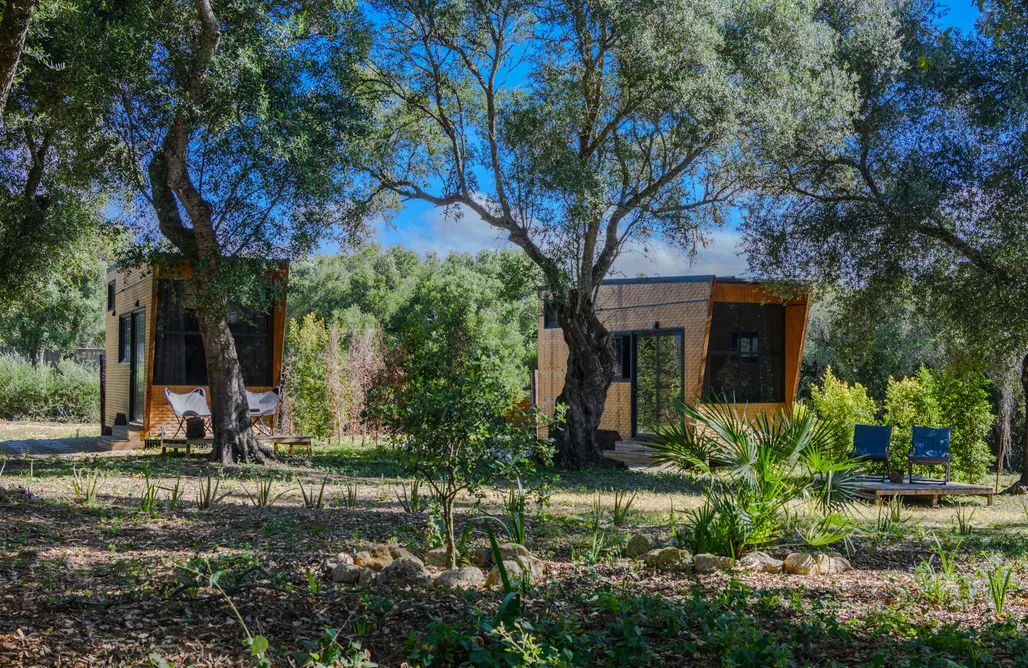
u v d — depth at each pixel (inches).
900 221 566.3
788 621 199.5
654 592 226.4
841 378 1062.4
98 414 1226.0
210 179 548.7
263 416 717.9
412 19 604.4
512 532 279.7
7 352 1459.2
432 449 231.3
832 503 290.4
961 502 538.9
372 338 911.7
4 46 273.4
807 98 581.0
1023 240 559.5
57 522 283.6
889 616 201.5
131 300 788.6
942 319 627.5
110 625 174.1
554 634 172.6
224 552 250.2
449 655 159.5
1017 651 178.5
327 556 246.1
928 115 582.6
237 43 530.9
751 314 759.1
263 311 624.1
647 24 574.6
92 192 658.8
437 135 700.7
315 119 565.3
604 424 853.8
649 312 782.5
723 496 285.7
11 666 148.1
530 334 1454.2
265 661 144.7
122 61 502.9
